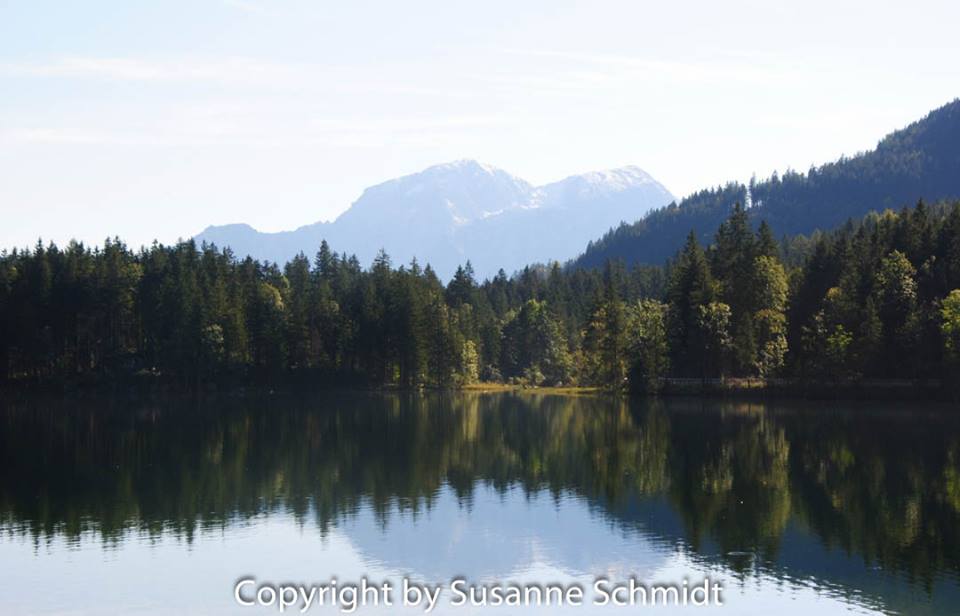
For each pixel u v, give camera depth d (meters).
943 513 55.84
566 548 48.47
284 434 97.12
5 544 49.44
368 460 78.44
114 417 115.00
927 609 38.50
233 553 47.78
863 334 122.12
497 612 39.16
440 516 56.00
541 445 87.38
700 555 46.81
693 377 142.25
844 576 43.03
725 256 149.12
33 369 148.50
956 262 127.19
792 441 87.81
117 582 42.78
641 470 72.25
